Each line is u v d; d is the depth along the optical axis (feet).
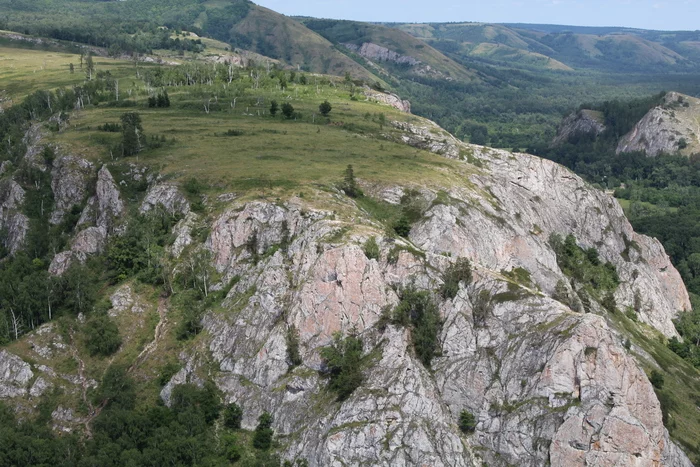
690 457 351.05
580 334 314.14
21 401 370.53
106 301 420.36
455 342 339.98
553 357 314.14
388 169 515.09
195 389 354.33
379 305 354.74
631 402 308.19
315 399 334.44
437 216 437.99
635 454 297.12
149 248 445.37
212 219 448.65
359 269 359.05
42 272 458.91
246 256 417.08
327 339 352.08
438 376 332.80
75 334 405.80
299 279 372.99
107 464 317.22
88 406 364.58
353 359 335.67
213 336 378.32
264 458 318.24
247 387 351.25
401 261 369.71
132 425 336.29
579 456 296.71
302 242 392.68
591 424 298.97
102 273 450.30
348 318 353.51
